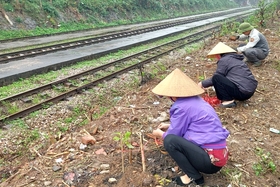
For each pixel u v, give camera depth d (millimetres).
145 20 31250
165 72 10141
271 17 21672
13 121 6746
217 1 58938
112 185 3695
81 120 7410
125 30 22609
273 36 14938
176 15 39438
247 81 5484
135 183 3688
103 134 5168
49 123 6988
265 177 3922
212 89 7027
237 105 6168
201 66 10141
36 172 4090
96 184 3711
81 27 22875
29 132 6492
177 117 3369
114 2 29000
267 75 8250
